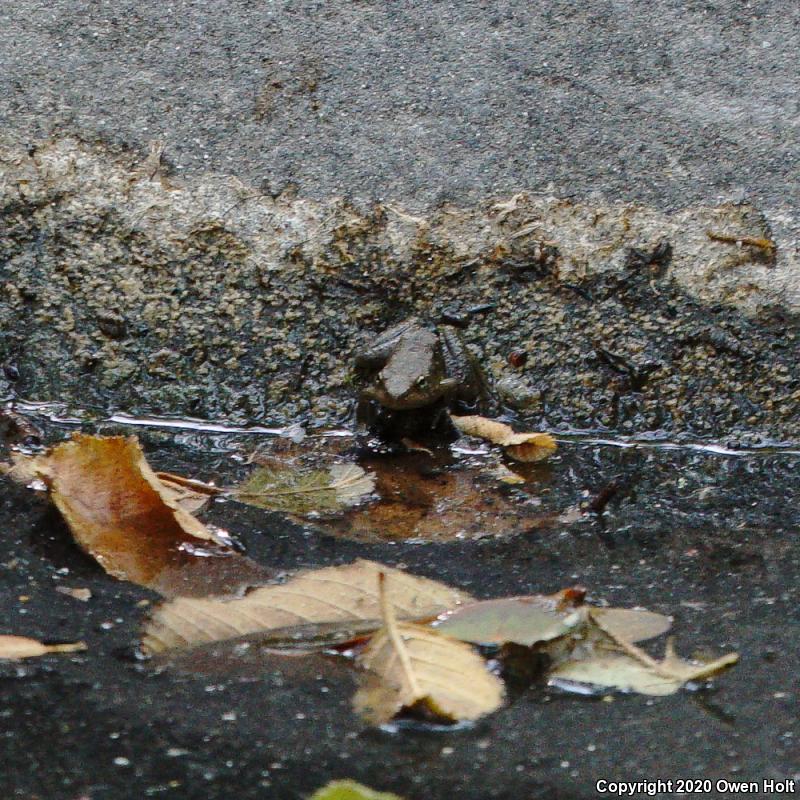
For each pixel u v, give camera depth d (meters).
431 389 5.57
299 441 5.64
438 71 6.46
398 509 4.91
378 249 6.04
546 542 4.62
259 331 5.94
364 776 3.10
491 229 6.06
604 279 5.98
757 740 3.27
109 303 5.99
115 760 3.15
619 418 5.79
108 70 6.45
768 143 6.22
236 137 6.27
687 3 6.60
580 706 3.43
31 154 6.21
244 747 3.21
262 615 3.87
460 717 3.34
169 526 4.52
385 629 3.65
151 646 3.72
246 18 6.58
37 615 3.91
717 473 5.40
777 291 5.90
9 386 5.91
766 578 4.32
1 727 3.28
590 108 6.35
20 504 4.77
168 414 5.84
